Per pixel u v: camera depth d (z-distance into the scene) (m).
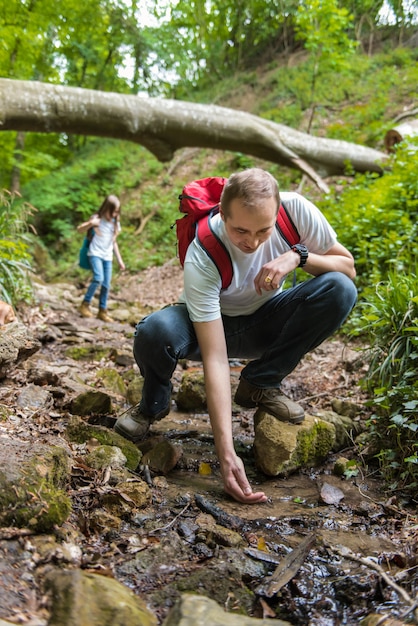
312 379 3.64
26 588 1.32
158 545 1.68
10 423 2.34
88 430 2.36
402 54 11.38
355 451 2.62
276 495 2.20
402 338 2.73
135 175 12.22
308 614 1.48
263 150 7.21
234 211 1.88
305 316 2.37
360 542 1.85
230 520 1.92
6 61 10.03
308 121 10.66
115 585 1.38
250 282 2.26
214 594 1.49
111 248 6.16
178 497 2.06
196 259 2.11
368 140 9.06
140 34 14.62
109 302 7.12
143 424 2.53
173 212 10.68
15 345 2.86
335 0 8.95
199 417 3.17
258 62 14.61
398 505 2.11
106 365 4.05
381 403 2.60
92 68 15.69
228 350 2.55
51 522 1.58
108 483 1.99
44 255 10.91
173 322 2.30
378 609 1.49
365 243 4.62
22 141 12.75
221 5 14.06
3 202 5.05
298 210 2.24
